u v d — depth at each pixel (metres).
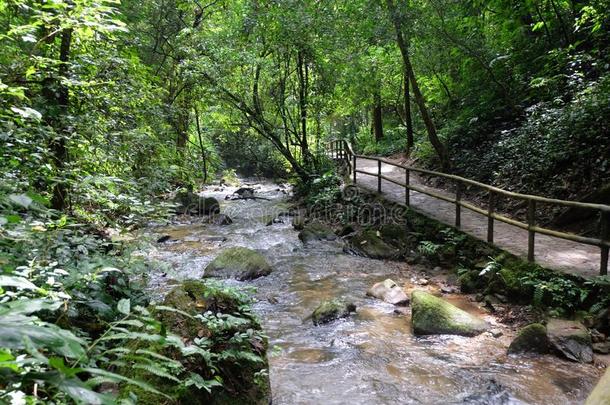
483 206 8.83
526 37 11.10
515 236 6.62
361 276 6.88
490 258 5.96
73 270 2.75
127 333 1.47
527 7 10.36
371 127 25.89
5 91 3.26
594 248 5.90
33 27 3.52
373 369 3.96
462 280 5.98
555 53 8.84
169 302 3.10
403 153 17.36
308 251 8.45
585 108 7.40
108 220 4.61
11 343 0.80
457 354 4.23
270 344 4.52
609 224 4.86
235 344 2.94
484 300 5.52
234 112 13.36
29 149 3.67
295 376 3.84
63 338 0.89
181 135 13.05
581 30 9.44
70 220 3.96
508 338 4.54
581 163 7.27
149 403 2.26
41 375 0.88
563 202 4.88
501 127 10.70
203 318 2.80
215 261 6.96
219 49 11.05
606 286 4.52
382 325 4.98
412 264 7.36
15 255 2.68
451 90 14.62
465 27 11.54
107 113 5.41
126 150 5.51
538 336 4.18
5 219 1.53
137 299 3.80
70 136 4.43
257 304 5.72
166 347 2.59
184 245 8.78
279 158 21.33
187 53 11.16
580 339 4.11
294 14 10.97
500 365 3.99
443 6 10.22
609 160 6.81
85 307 3.18
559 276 4.96
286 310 5.53
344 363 4.08
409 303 5.64
